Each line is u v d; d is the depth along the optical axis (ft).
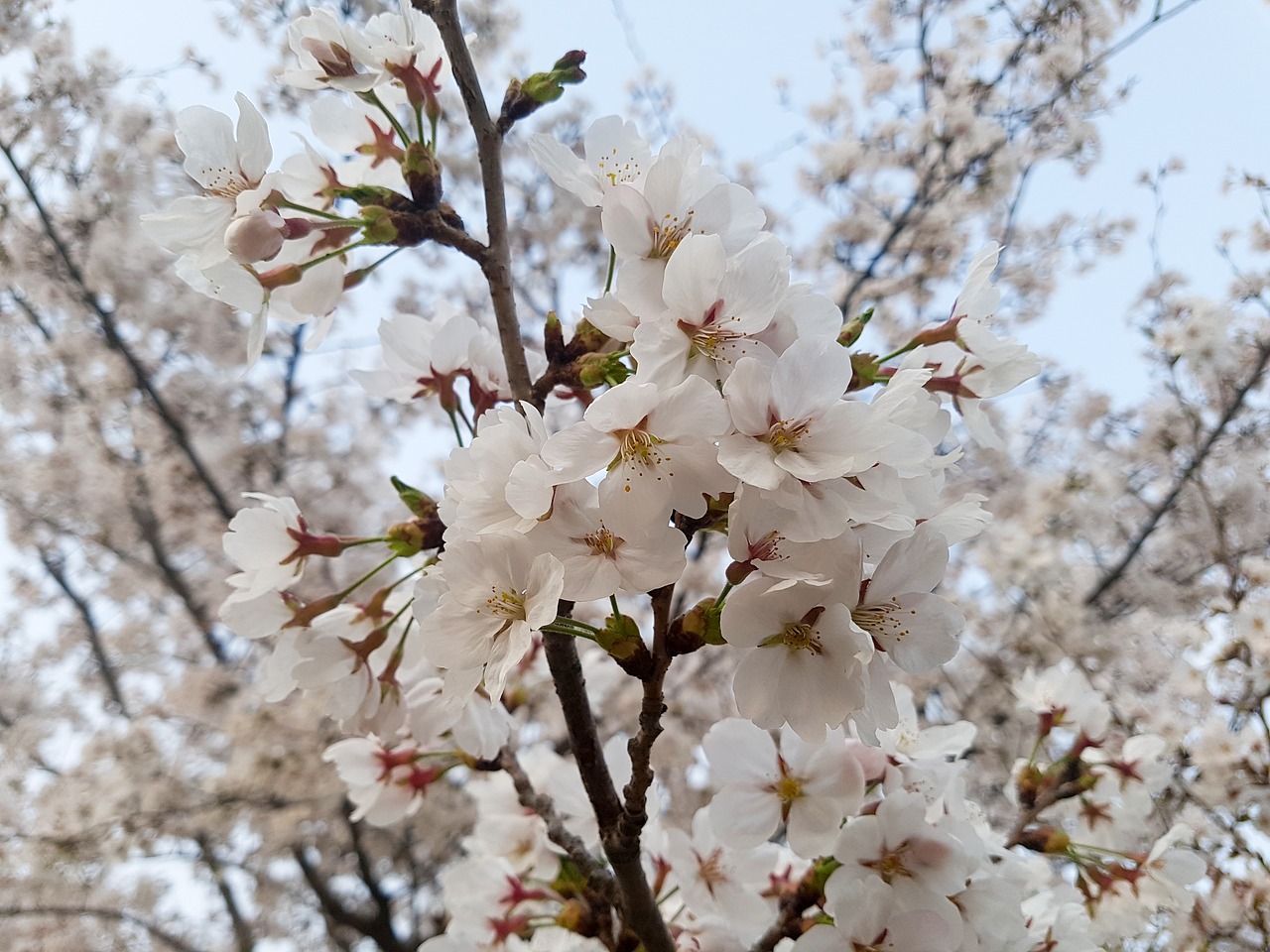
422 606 0.76
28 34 3.51
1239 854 1.71
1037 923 1.09
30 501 4.74
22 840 3.42
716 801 0.92
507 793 1.30
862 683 0.67
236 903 4.41
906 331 4.00
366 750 1.18
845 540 0.68
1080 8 3.42
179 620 4.96
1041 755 1.69
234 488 4.38
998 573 3.22
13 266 3.82
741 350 0.72
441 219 0.99
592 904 1.08
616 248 0.75
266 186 0.91
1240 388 3.02
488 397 1.08
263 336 0.95
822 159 4.28
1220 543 2.44
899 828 0.87
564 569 0.68
